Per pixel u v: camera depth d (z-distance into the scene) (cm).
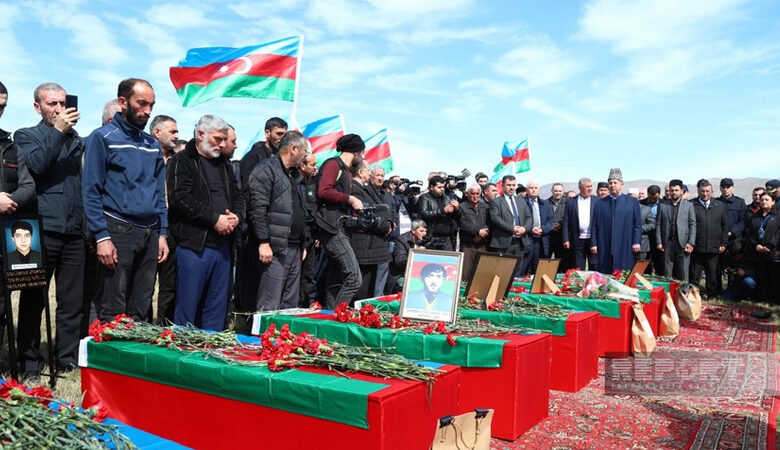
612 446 371
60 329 512
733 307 1049
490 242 988
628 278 774
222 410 306
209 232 488
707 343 732
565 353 487
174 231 484
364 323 446
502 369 377
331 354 312
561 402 458
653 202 1273
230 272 513
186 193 476
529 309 526
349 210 656
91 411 234
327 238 612
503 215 980
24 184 452
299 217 607
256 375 293
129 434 238
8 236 421
